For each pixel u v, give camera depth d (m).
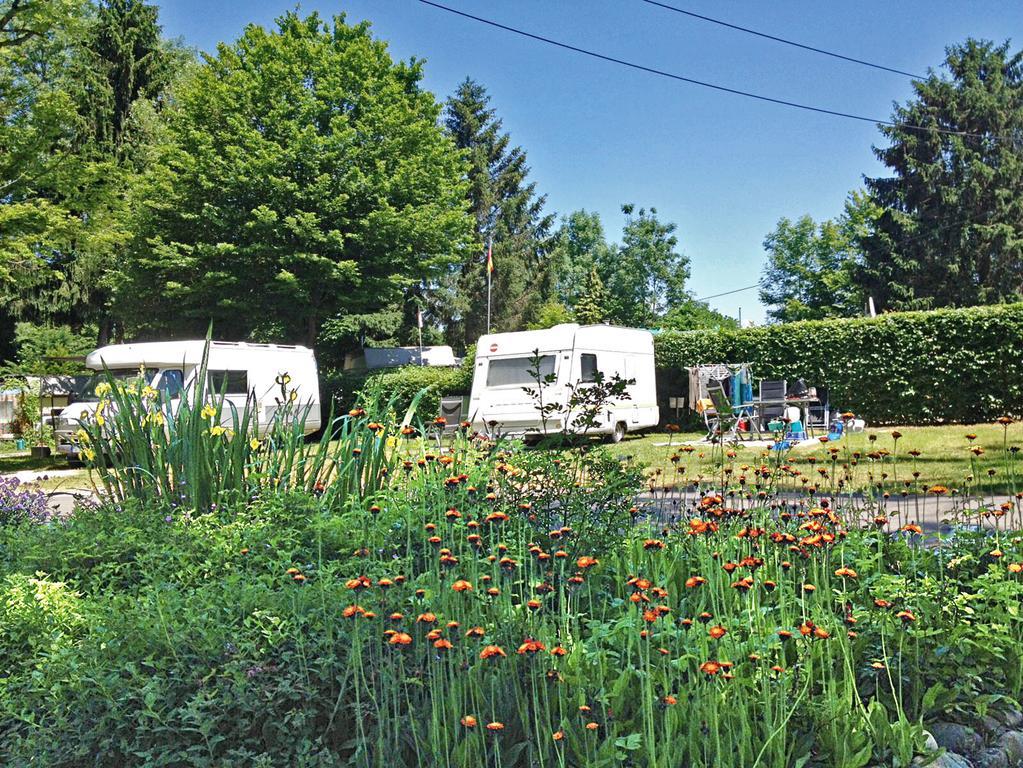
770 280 64.50
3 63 18.98
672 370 21.81
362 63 29.95
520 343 17.56
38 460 19.38
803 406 16.98
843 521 5.11
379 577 3.77
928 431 15.55
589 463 5.38
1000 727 3.26
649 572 4.39
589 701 2.94
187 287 27.91
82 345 36.19
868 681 3.39
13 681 3.22
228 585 3.84
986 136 42.47
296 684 2.91
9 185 19.06
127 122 36.72
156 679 2.88
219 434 6.30
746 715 2.84
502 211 50.03
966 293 40.84
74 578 4.59
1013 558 4.36
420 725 2.83
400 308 43.66
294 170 28.08
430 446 6.07
